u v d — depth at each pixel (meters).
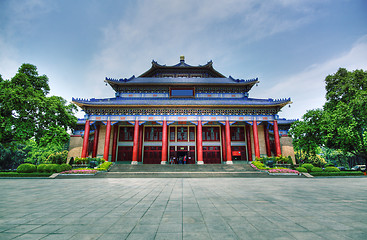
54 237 4.63
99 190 13.00
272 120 34.81
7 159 56.91
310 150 33.56
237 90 41.94
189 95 40.50
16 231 5.05
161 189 13.34
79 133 41.22
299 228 5.21
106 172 26.28
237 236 4.63
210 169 28.69
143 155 38.00
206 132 39.66
